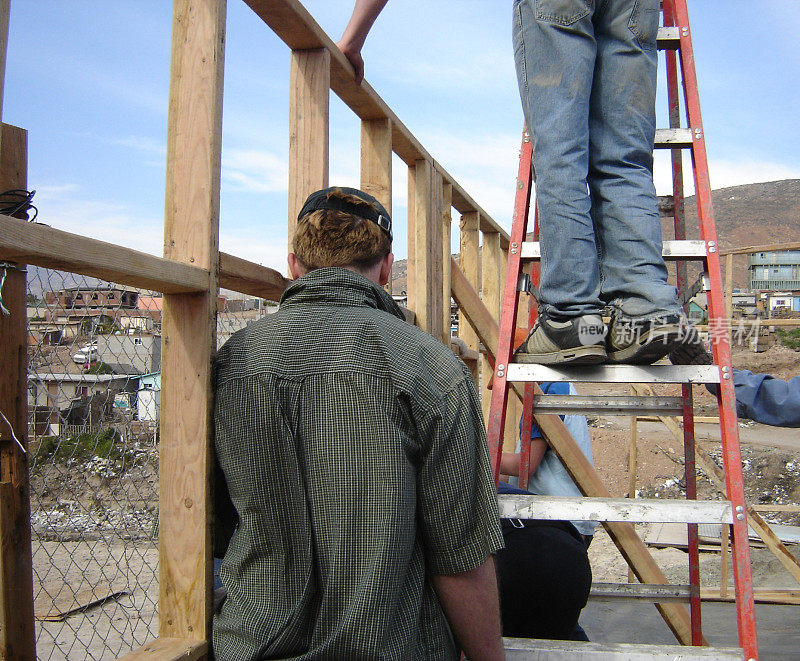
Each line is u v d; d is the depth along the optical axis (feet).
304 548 4.27
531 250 6.59
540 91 6.33
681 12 6.98
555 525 7.49
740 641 5.32
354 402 4.33
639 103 6.41
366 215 5.21
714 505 5.50
